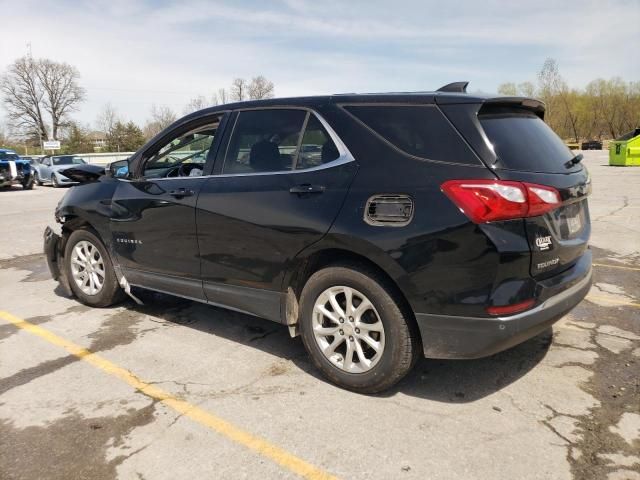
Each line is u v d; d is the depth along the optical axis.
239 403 3.03
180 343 3.96
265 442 2.63
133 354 3.76
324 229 3.01
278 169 3.36
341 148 3.09
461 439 2.62
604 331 3.99
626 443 2.55
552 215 2.77
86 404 3.04
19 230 10.09
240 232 3.44
